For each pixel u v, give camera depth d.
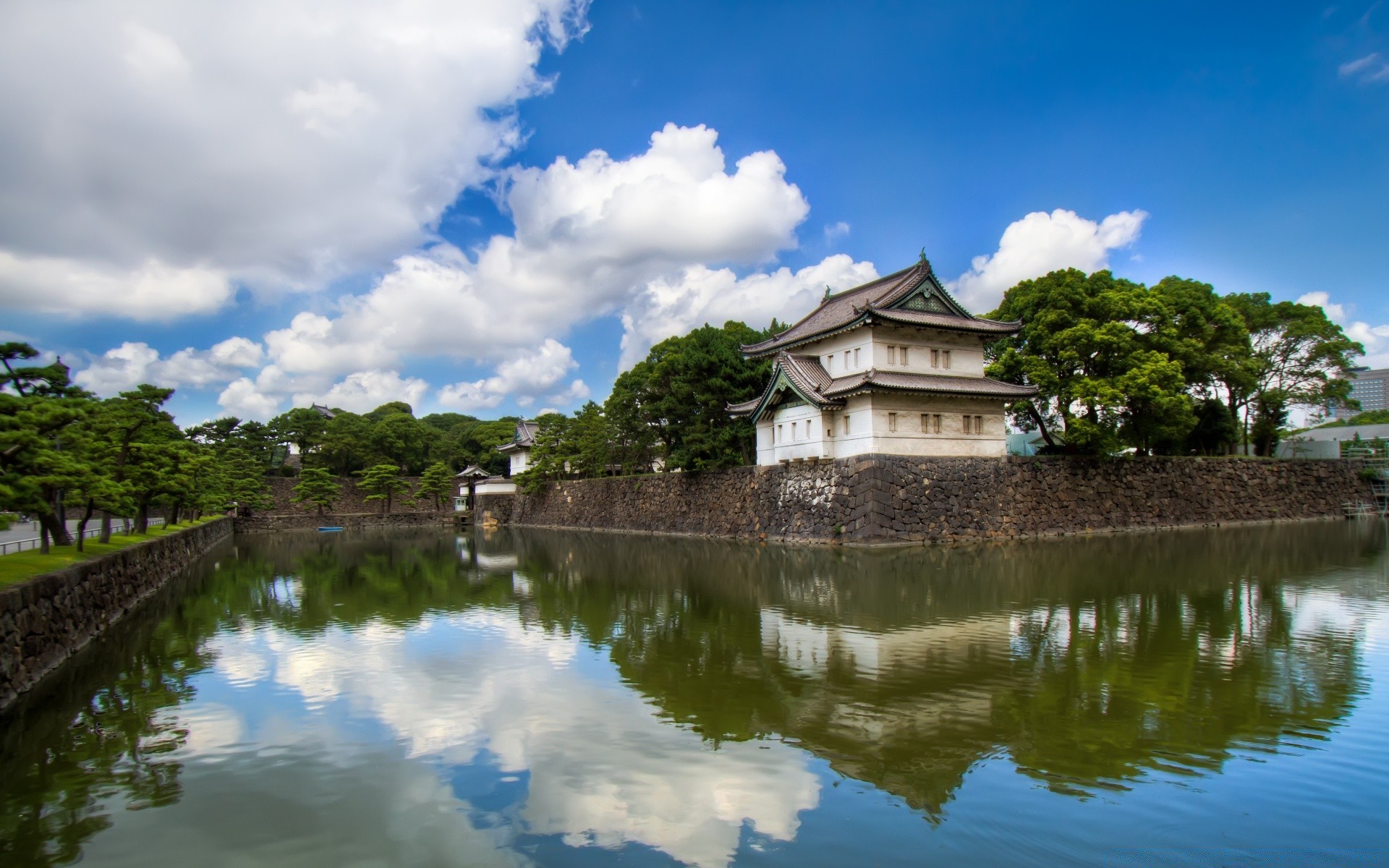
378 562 44.06
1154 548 37.78
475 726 13.51
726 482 53.59
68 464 16.89
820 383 45.09
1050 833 9.22
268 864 8.95
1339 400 60.12
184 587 33.16
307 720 14.07
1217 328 54.16
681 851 8.98
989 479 43.47
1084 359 46.03
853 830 9.37
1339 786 10.27
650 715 13.77
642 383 66.06
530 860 8.86
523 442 92.44
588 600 27.00
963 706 13.69
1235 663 16.09
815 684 15.22
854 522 40.41
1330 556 33.56
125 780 11.45
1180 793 10.16
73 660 18.75
